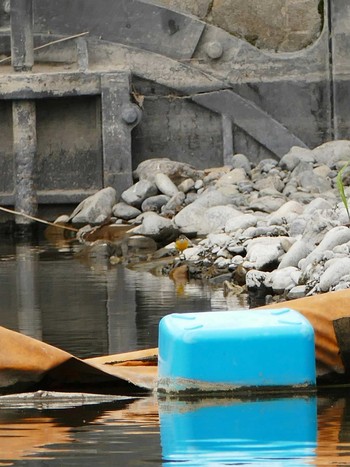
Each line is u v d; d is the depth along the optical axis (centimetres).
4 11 3762
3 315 2244
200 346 1574
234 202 3366
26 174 3681
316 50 3781
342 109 3794
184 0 3784
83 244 3306
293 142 3781
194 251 2839
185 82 3759
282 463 1272
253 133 3784
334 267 2281
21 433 1412
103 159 3712
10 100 3672
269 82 3781
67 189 3759
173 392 1584
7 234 3603
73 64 3756
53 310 2286
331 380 1670
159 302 2352
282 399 1566
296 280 2392
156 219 3269
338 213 2722
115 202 3606
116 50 3759
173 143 3791
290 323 1593
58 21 3731
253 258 2589
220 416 1479
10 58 3709
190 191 3572
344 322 1673
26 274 2770
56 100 3731
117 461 1290
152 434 1400
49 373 1647
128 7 3738
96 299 2403
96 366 1656
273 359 1580
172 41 3753
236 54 3772
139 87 3769
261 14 3803
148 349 1850
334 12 3769
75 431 1416
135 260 2964
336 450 1321
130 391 1636
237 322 1595
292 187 3456
